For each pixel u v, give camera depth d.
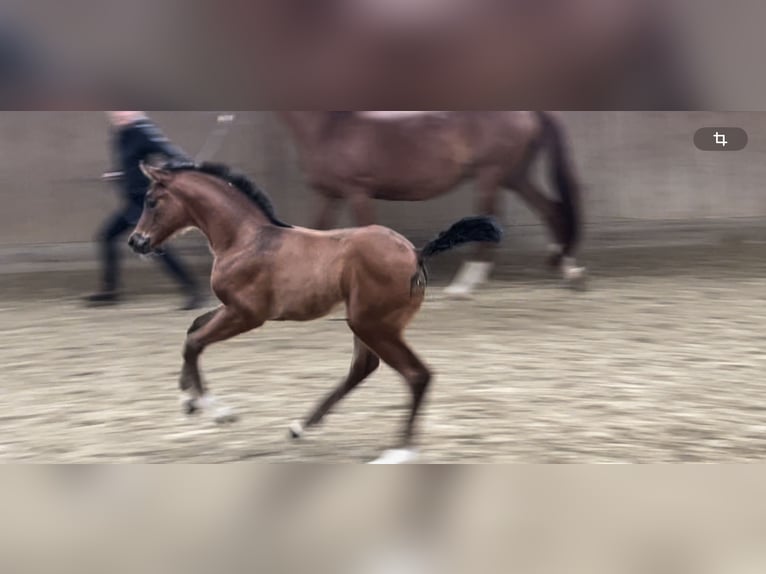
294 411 4.78
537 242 9.02
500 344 6.04
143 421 4.66
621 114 9.16
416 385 3.99
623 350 5.90
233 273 4.10
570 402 4.88
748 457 4.07
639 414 4.68
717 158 9.28
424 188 7.32
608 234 9.20
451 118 7.23
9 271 8.48
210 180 4.27
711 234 9.28
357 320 3.97
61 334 6.44
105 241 7.17
